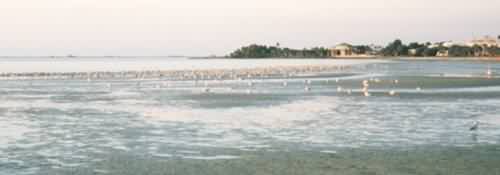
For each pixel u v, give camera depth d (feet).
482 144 96.73
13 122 126.82
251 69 482.69
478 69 468.75
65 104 167.32
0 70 449.48
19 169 79.41
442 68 500.33
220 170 78.64
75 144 98.43
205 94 201.16
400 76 326.65
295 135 107.04
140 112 145.38
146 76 349.00
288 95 194.59
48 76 343.05
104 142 100.32
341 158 86.12
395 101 170.19
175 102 171.73
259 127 117.39
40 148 94.73
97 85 260.21
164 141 101.19
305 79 300.61
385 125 119.14
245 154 89.35
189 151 92.02
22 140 102.53
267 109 150.61
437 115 134.92
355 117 132.57
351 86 238.27
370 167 80.02
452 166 80.18
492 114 136.26
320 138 103.71
